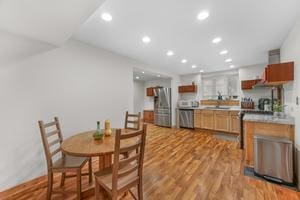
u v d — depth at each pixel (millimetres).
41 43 2221
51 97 2410
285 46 2818
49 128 2375
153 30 2426
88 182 2117
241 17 2041
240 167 2598
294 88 2387
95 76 3117
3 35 1889
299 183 1985
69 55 2666
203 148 3604
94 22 2160
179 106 6617
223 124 5176
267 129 2574
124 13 1929
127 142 1750
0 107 1904
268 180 2193
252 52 3541
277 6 1796
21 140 2076
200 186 2037
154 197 1807
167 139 4422
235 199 1771
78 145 1636
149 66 4781
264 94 4875
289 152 2117
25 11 1441
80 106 2840
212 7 1811
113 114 3504
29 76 2152
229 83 5863
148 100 8281
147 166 2637
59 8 1416
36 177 2215
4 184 1931
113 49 3316
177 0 1678
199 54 3691
